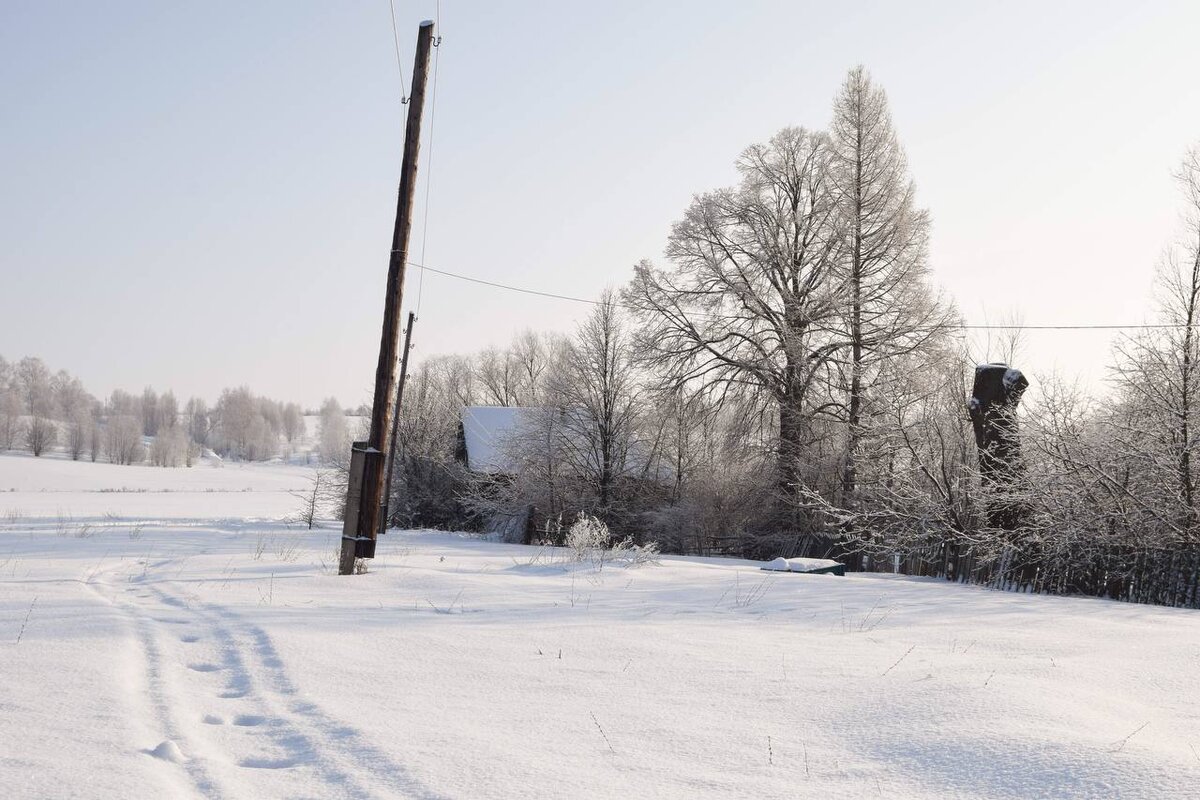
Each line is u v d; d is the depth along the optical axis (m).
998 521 17.36
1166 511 15.52
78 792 3.42
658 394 33.34
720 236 32.69
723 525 32.28
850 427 28.33
